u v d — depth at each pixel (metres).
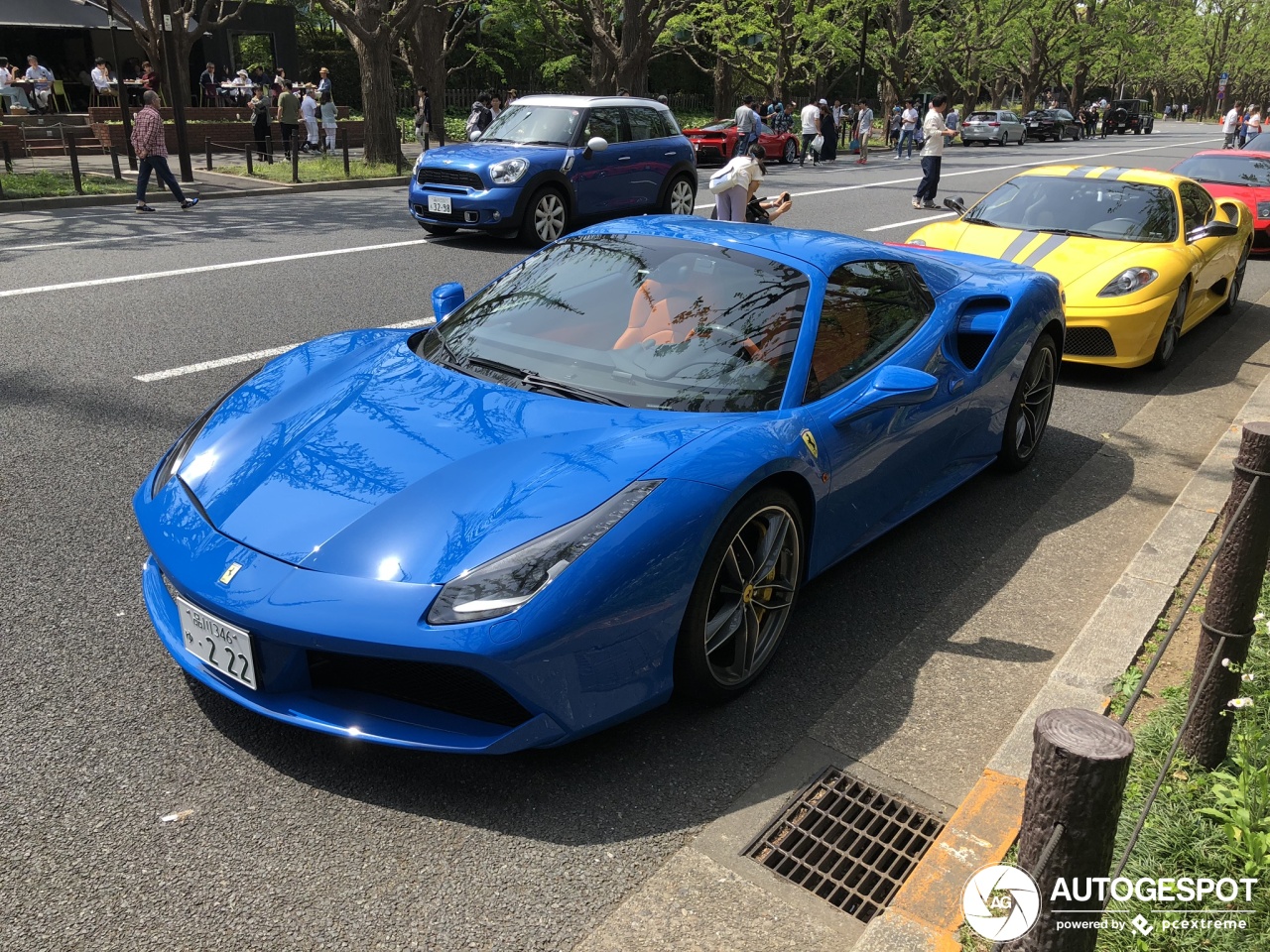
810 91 48.12
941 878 2.31
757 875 2.36
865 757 2.82
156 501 2.86
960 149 34.62
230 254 9.95
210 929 2.11
